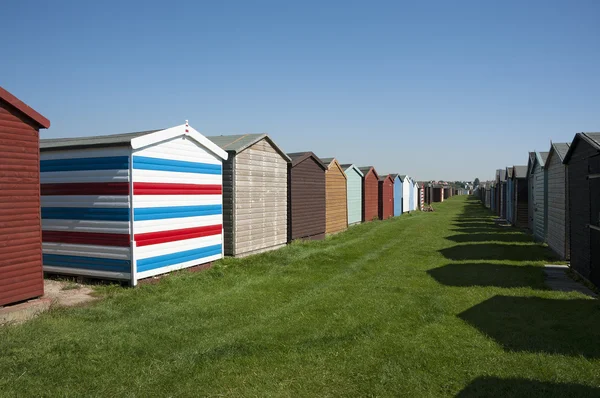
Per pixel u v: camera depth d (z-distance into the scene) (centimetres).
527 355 562
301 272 1141
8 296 685
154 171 949
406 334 653
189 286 929
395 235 2080
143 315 720
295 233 1634
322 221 1894
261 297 868
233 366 531
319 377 503
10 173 691
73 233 955
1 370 496
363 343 613
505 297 866
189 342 612
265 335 643
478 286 971
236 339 623
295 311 774
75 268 955
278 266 1203
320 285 994
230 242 1262
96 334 621
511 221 2666
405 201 4144
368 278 1078
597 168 902
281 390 472
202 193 1120
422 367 531
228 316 737
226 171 1265
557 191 1431
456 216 3525
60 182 970
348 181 2434
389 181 3397
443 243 1780
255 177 1370
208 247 1148
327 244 1688
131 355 558
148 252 932
